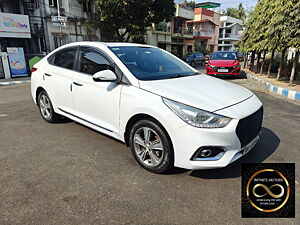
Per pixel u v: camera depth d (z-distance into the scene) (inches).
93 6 761.0
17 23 553.6
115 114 108.7
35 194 84.6
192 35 1272.1
